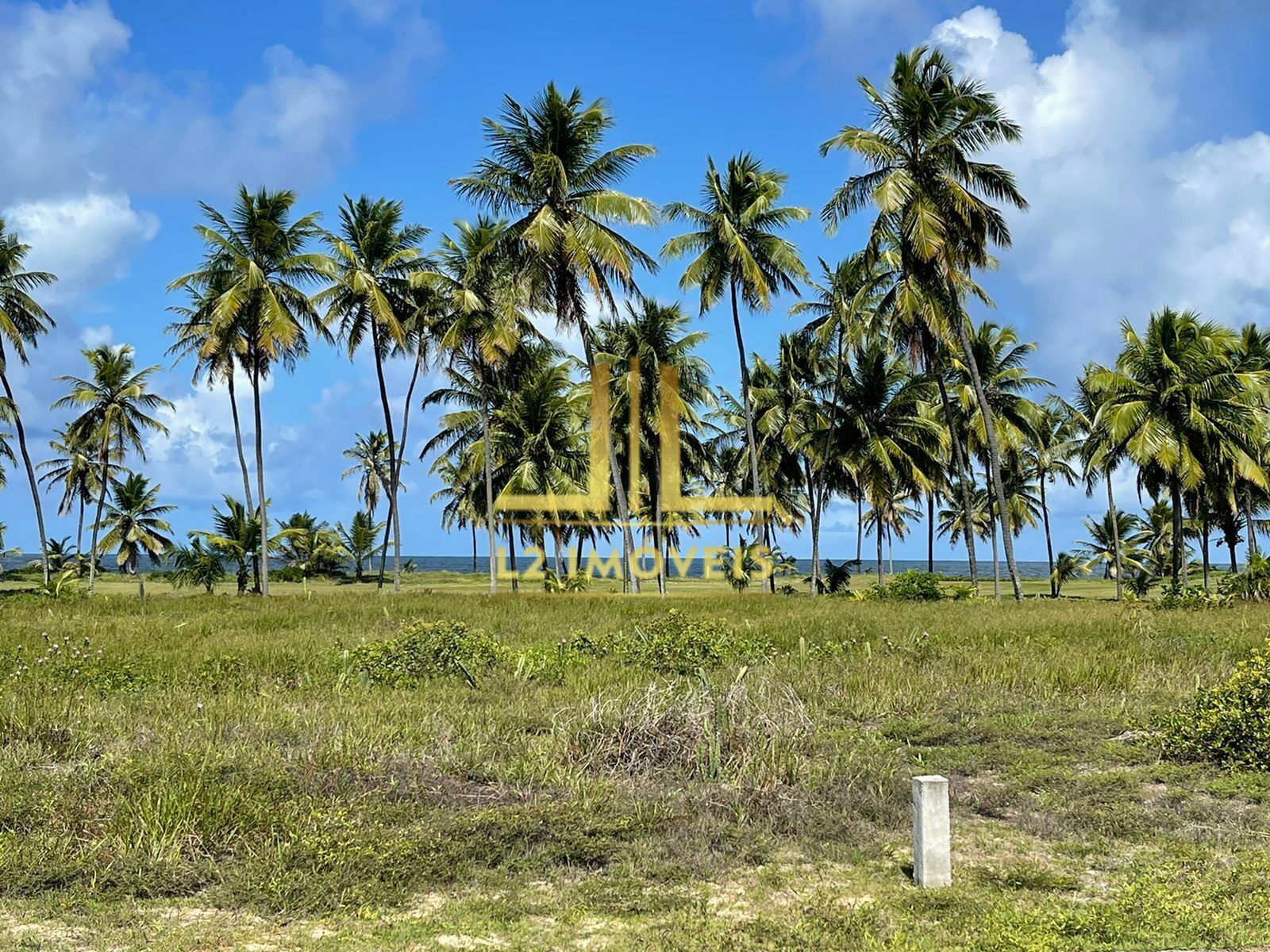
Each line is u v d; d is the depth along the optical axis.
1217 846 6.28
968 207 26.17
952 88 26.41
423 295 34.56
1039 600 30.09
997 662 12.66
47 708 9.35
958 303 29.17
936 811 5.71
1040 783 7.63
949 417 31.48
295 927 5.03
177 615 20.97
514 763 7.91
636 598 27.14
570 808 6.69
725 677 11.74
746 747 7.90
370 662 12.34
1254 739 7.99
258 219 30.98
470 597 27.56
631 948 4.73
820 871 5.97
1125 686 11.29
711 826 6.57
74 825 6.13
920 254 26.02
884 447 35.81
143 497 54.88
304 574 62.03
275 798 6.78
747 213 29.91
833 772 7.58
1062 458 45.09
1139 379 32.19
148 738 8.49
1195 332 31.97
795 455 41.62
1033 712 9.94
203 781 6.70
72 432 48.97
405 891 5.50
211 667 12.27
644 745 8.12
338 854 5.75
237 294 30.03
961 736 9.09
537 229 26.61
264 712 9.58
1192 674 11.62
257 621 19.16
